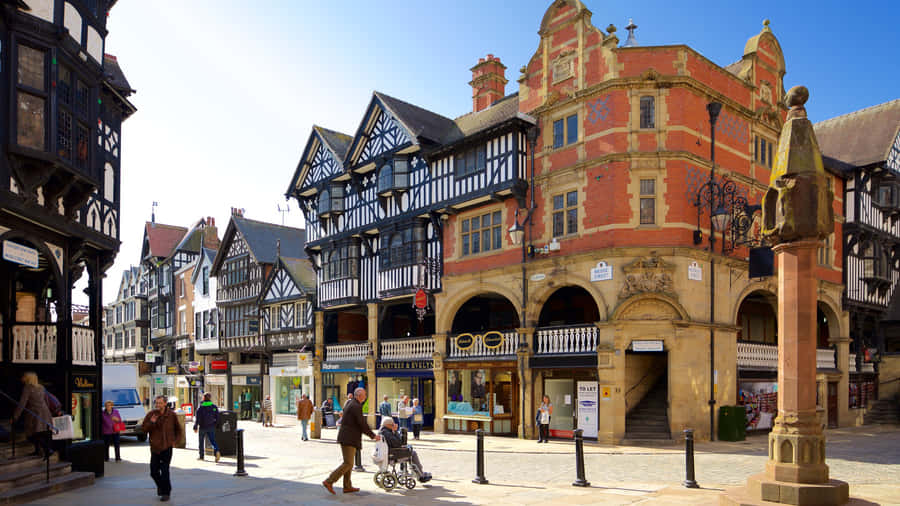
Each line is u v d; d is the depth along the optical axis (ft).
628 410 52.90
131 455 48.73
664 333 50.14
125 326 153.28
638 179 51.88
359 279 76.07
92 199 41.96
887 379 77.56
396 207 70.33
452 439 57.52
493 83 73.92
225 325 105.40
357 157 75.20
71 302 39.24
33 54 33.71
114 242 44.37
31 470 31.48
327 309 81.15
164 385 128.47
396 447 30.66
